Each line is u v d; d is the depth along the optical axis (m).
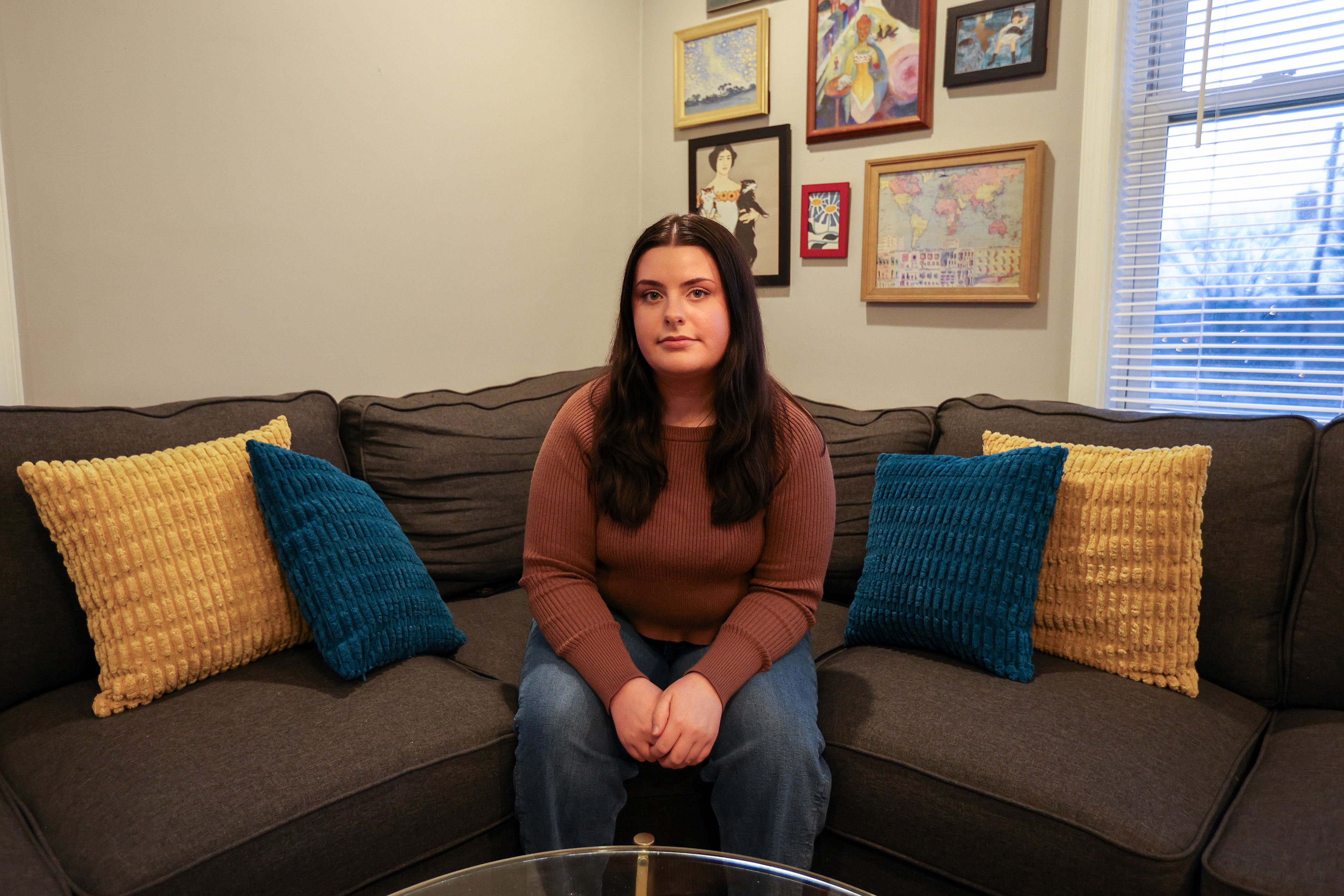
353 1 2.02
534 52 2.45
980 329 2.22
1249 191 1.90
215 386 1.87
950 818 1.19
